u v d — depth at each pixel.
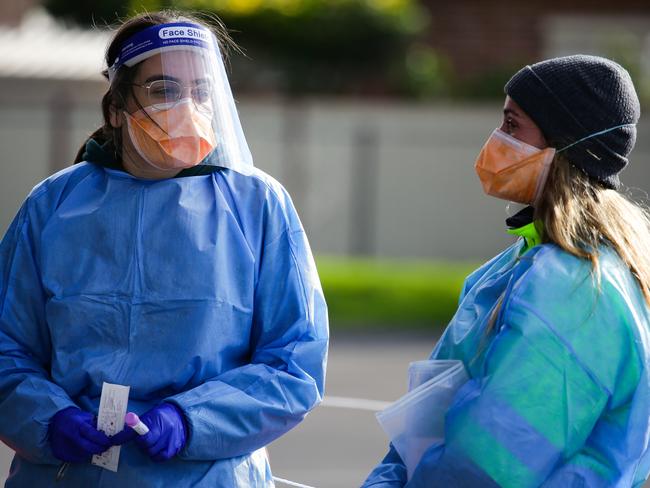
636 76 62.88
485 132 58.47
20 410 9.38
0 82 57.50
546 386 8.62
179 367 9.34
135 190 9.68
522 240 9.77
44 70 55.72
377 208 59.41
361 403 25.73
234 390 9.27
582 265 8.80
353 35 64.75
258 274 9.66
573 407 8.62
